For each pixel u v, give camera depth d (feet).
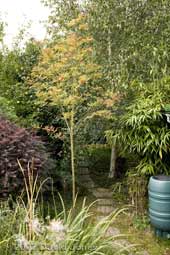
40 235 7.33
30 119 16.29
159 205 11.10
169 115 12.16
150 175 13.32
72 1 16.56
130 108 13.69
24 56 19.26
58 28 16.72
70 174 15.94
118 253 7.74
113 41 15.88
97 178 17.58
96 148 18.33
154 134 12.64
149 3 15.40
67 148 16.16
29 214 8.14
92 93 15.03
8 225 7.84
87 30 15.53
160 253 10.49
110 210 13.56
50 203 13.52
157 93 13.48
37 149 12.62
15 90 17.66
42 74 13.74
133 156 14.82
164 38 15.30
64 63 12.94
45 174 12.43
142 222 12.35
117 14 15.47
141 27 15.52
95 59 15.42
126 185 15.44
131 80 15.42
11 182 11.23
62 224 7.85
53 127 15.84
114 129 14.61
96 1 15.55
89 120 15.60
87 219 11.38
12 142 11.91
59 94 13.08
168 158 13.38
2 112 15.15
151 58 15.31
